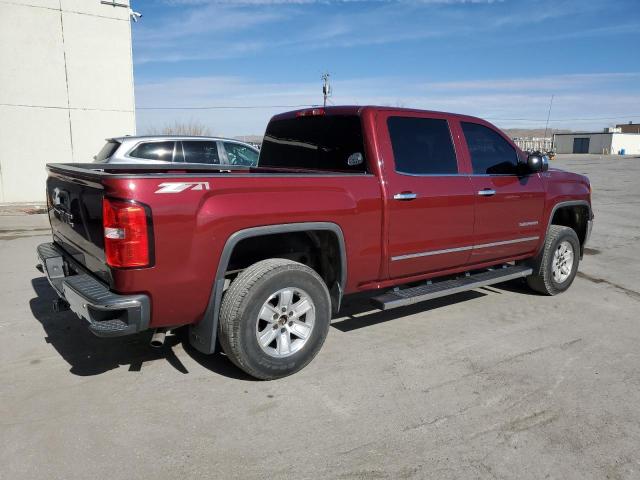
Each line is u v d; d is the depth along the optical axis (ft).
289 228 11.76
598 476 8.86
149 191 9.96
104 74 44.01
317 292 12.28
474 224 15.92
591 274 23.30
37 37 40.86
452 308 17.89
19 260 23.90
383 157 13.70
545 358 13.70
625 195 59.06
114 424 10.20
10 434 9.79
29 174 42.19
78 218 11.76
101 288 10.62
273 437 9.86
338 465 9.04
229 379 12.19
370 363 13.19
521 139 217.97
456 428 10.25
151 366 12.83
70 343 14.19
